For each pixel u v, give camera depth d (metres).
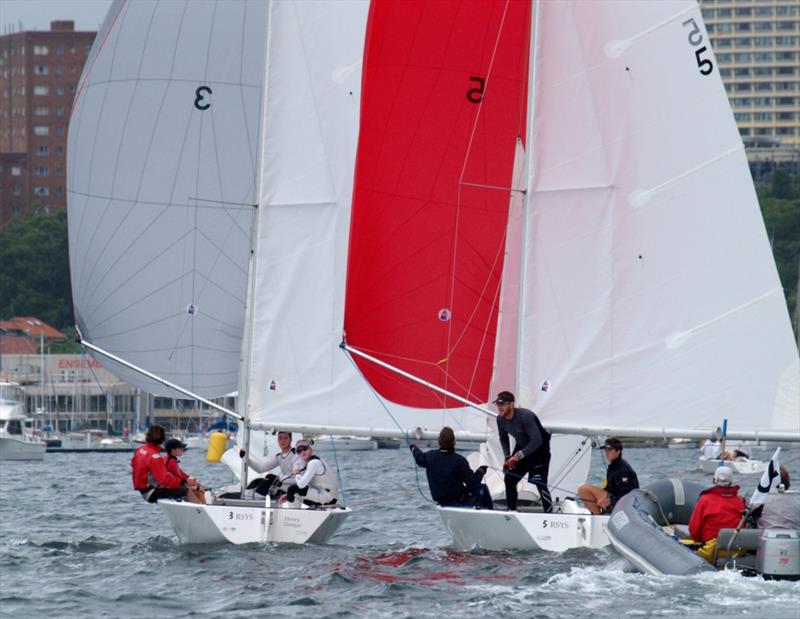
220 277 91.62
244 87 91.94
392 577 61.28
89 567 67.19
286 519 71.56
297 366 77.38
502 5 75.44
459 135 75.56
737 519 57.28
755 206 69.50
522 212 70.81
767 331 69.25
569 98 70.19
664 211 69.75
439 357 75.88
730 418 69.31
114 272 92.25
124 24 92.44
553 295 70.25
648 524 59.25
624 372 69.81
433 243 75.75
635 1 69.81
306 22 78.31
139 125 92.00
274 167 78.38
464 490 68.94
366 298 75.31
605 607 51.66
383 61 75.00
